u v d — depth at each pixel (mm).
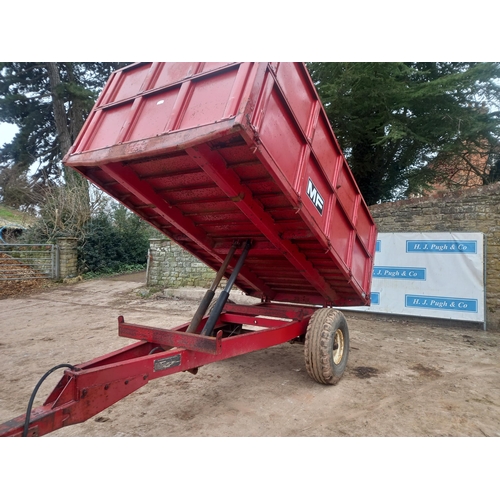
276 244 3836
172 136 2615
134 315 8406
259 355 5469
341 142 13875
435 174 14664
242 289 5969
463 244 7766
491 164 14391
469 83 11688
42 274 14164
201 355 3145
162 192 3631
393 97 11812
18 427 1897
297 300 5633
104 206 17734
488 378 4613
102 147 3088
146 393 3979
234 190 3031
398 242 8391
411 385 4316
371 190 14844
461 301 7715
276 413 3516
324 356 3992
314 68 12438
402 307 8281
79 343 6066
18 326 7383
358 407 3678
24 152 23797
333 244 4125
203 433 3119
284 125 2980
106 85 3586
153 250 11836
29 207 21516
